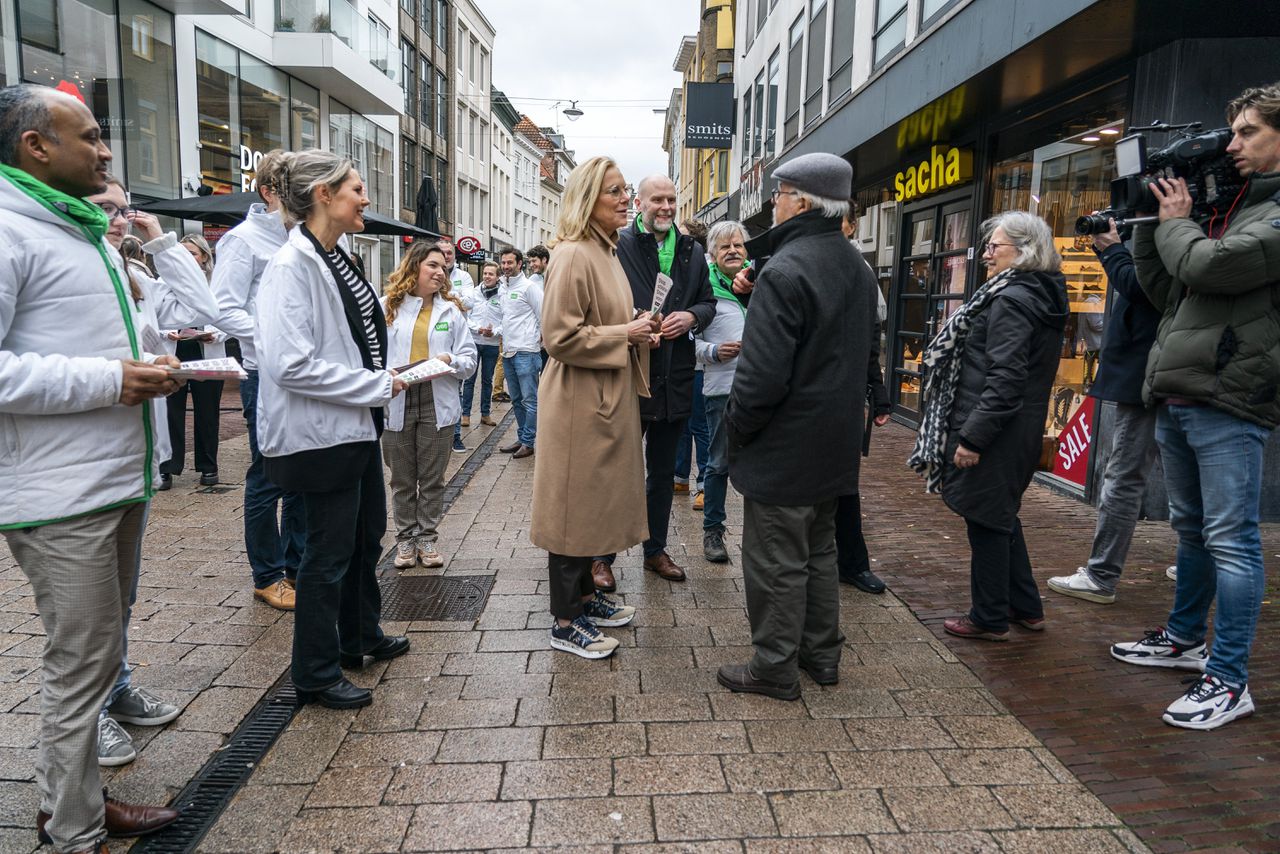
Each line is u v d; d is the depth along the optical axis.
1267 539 5.13
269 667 3.32
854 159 10.31
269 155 4.00
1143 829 2.32
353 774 2.58
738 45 20.67
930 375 3.68
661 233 4.25
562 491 3.33
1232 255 2.58
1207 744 2.77
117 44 11.63
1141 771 2.61
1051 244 3.44
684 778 2.56
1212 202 2.85
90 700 2.13
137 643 3.53
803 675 3.29
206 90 13.85
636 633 3.72
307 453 2.79
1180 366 2.89
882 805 2.43
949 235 9.26
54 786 2.11
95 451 2.07
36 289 2.00
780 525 2.99
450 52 33.16
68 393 1.95
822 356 2.89
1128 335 3.89
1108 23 4.98
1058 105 6.81
